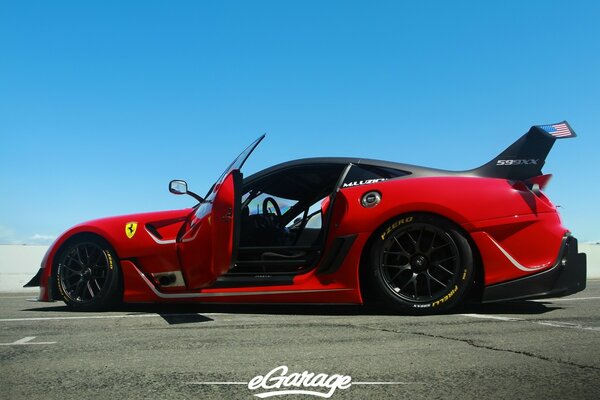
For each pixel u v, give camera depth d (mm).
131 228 4266
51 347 2748
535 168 3707
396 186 3721
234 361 2379
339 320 3441
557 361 2289
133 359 2455
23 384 2094
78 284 4316
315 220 4184
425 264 3635
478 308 3977
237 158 3908
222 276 3994
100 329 3273
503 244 3562
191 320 3564
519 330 2992
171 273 4090
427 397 1859
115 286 4230
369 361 2336
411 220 3631
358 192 3785
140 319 3672
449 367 2217
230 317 3682
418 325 3184
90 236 4348
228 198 3502
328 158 4090
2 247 10609
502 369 2176
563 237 3621
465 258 3557
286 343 2725
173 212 4352
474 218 3555
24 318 3812
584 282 3771
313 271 3816
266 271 4059
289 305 4238
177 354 2533
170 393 1957
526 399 1817
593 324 3193
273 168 4195
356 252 3695
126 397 1921
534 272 3541
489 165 3816
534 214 3588
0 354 2598
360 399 1858
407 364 2273
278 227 4383
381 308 4027
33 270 9547
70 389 2023
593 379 2027
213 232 3549
